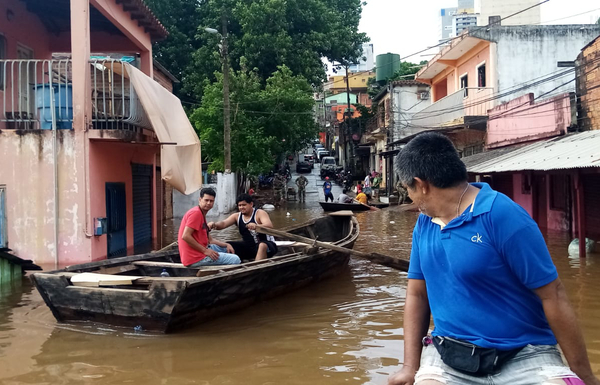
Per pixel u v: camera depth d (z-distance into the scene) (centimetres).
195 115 2616
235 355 505
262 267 661
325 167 4438
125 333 572
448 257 234
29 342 543
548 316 222
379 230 1617
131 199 1234
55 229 961
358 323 618
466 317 233
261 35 3084
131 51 1385
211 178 2412
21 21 1210
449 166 238
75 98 969
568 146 1253
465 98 2189
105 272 713
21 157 964
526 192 1620
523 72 1911
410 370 258
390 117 2981
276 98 2720
